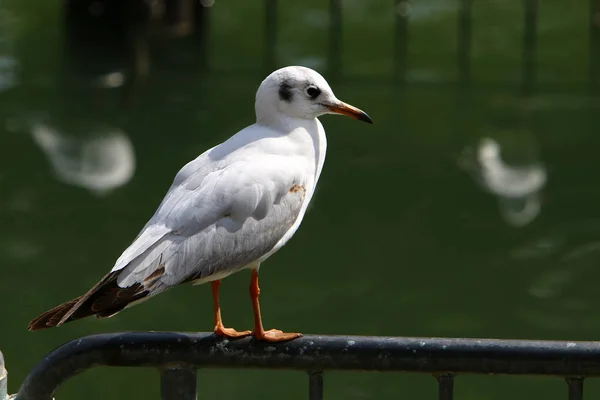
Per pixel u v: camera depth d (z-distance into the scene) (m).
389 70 20.61
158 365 5.22
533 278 14.45
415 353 5.11
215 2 23.16
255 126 6.94
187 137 18.02
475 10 23.00
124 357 5.19
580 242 15.16
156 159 17.34
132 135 18.14
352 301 13.81
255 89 19.78
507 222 15.52
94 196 16.17
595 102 19.30
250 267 6.53
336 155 17.55
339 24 22.31
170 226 6.15
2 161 17.19
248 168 6.46
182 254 6.09
